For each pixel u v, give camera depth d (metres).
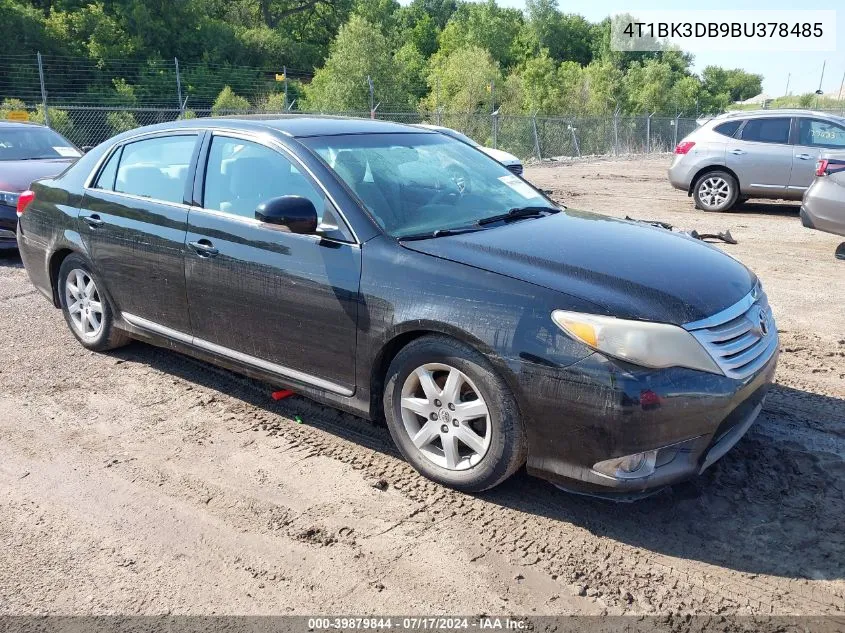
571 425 3.02
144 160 4.72
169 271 4.39
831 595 2.75
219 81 43.50
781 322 6.04
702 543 3.07
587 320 2.98
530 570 2.92
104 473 3.72
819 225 8.20
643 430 2.92
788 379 4.78
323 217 3.73
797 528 3.15
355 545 3.10
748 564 2.93
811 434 3.97
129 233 4.62
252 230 3.96
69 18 47.38
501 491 3.48
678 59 81.00
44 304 6.72
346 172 3.86
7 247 8.37
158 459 3.86
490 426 3.25
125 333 5.06
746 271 3.73
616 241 3.71
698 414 2.98
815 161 11.27
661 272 3.34
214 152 4.30
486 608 2.72
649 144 34.78
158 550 3.09
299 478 3.64
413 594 2.80
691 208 12.79
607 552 3.02
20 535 3.20
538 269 3.27
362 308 3.52
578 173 21.41
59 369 5.10
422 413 3.49
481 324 3.16
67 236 5.09
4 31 44.00
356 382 3.66
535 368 3.04
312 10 76.19
